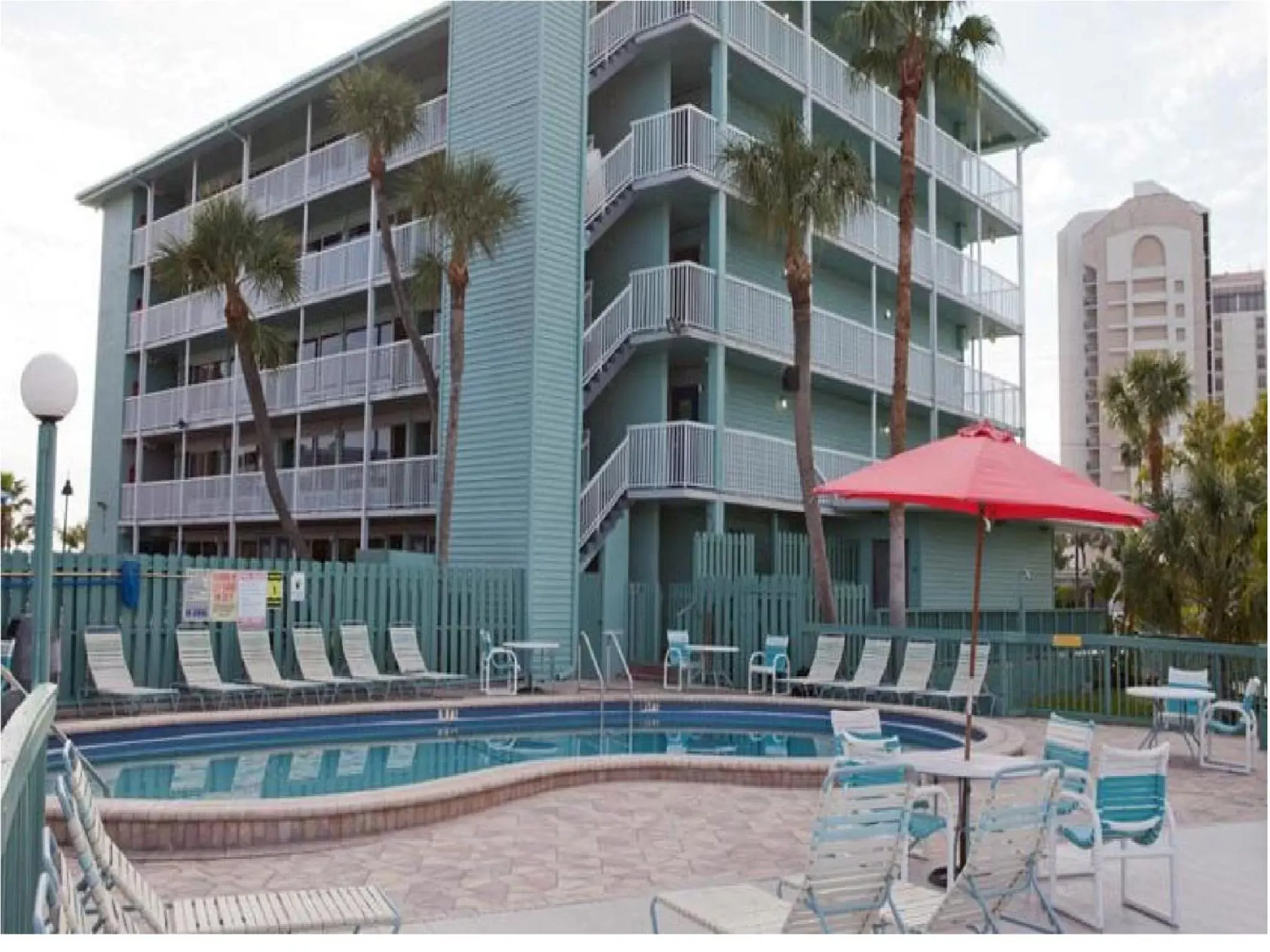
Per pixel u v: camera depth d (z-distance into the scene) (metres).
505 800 9.90
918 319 31.88
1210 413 33.22
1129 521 7.26
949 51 20.30
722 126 22.84
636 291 22.45
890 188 30.86
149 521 30.80
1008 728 13.46
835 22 27.97
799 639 19.11
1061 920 6.31
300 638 16.41
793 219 18.97
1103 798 6.32
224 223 20.50
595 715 16.88
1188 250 70.06
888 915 5.38
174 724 13.33
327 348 29.05
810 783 10.88
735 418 25.08
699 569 20.77
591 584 21.27
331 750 13.77
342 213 28.81
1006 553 30.66
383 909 4.82
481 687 18.36
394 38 24.70
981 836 5.38
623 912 6.37
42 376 6.02
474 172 19.28
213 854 7.88
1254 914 6.46
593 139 24.91
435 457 22.31
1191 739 13.70
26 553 14.30
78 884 4.68
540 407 20.53
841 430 28.70
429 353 23.33
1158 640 15.57
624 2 23.36
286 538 29.28
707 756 11.59
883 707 16.02
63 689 14.55
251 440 31.33
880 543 27.03
